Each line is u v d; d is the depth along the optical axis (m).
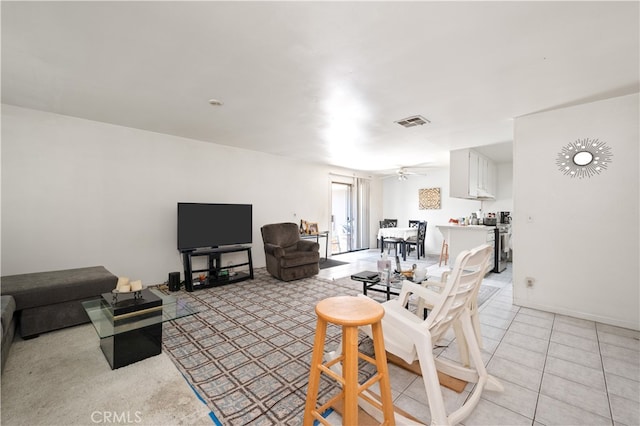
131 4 1.50
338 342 2.33
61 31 1.72
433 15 1.58
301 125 3.62
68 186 3.30
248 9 1.54
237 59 2.06
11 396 1.66
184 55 2.00
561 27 1.68
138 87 2.52
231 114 3.21
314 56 2.01
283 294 3.69
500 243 5.24
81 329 2.58
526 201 3.22
